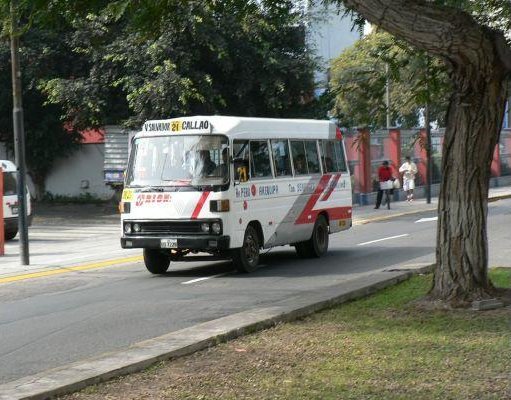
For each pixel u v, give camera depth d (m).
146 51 31.42
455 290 10.35
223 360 8.06
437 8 9.25
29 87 34.56
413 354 7.96
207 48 32.41
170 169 16.03
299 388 6.92
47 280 16.39
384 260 17.67
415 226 26.64
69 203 41.69
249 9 13.57
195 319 11.30
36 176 42.34
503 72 9.84
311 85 34.31
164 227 15.85
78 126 36.84
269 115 35.59
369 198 37.22
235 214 15.76
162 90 30.64
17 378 8.14
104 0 11.41
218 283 15.01
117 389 7.12
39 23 11.46
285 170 17.70
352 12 12.36
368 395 6.64
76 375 7.35
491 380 6.96
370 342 8.56
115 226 31.70
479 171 10.27
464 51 9.48
